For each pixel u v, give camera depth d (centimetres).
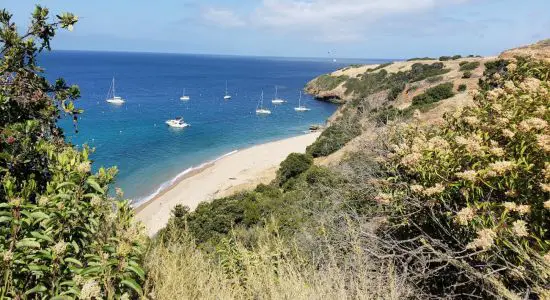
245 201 1530
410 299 324
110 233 248
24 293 197
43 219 215
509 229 272
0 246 196
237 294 362
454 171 340
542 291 237
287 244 523
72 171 231
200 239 1161
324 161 2116
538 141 297
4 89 319
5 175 252
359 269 336
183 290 310
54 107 347
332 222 484
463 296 334
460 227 320
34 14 348
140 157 3916
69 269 214
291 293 323
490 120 385
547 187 271
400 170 432
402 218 383
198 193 2806
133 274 239
